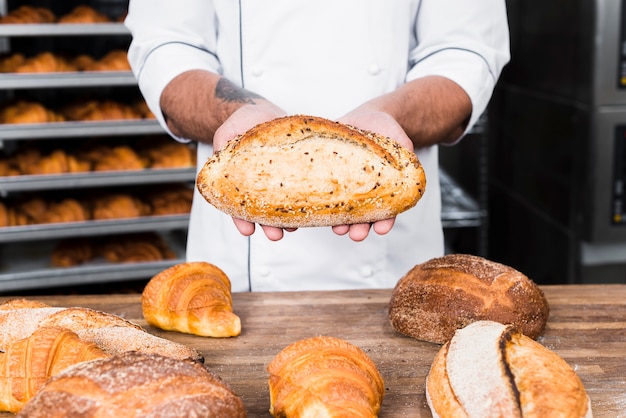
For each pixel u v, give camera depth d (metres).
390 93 1.25
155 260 2.17
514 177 2.37
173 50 1.36
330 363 0.89
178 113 1.29
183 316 1.12
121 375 0.78
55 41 2.41
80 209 2.20
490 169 2.59
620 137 1.84
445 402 0.88
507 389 0.84
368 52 1.35
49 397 0.77
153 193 2.35
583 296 1.24
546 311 1.11
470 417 0.85
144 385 0.78
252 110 1.13
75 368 0.80
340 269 1.39
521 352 0.90
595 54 1.80
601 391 0.97
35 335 0.92
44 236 2.07
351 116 1.12
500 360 0.87
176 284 1.14
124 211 2.20
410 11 1.39
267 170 0.99
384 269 1.41
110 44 2.44
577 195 1.92
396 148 1.02
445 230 2.53
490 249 2.64
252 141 1.01
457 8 1.37
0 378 0.89
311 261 1.38
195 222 1.47
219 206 1.02
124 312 1.21
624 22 1.78
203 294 1.14
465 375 0.88
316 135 1.01
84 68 2.25
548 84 2.08
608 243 1.92
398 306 1.12
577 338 1.10
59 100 2.39
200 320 1.11
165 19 1.39
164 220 2.16
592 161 1.85
